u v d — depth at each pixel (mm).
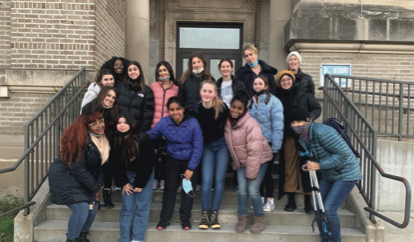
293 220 3344
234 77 3672
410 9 5414
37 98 4719
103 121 2734
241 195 3074
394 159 4434
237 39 7766
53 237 3133
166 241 3096
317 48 5469
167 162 3160
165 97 3562
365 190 3639
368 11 5414
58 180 2652
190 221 3395
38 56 4703
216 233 3096
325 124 2838
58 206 3383
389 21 5234
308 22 5289
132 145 2736
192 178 3129
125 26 6535
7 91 4633
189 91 3480
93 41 4730
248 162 2906
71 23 4719
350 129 3648
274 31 6301
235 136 2955
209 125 3018
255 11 7492
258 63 3789
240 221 3129
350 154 2762
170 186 3133
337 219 2766
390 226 3766
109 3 5461
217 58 7762
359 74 5457
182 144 3041
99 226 3221
